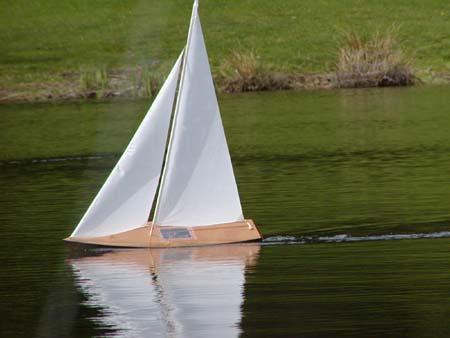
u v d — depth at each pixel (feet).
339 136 272.72
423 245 146.41
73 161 250.37
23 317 118.01
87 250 149.07
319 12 471.21
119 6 488.44
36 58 431.02
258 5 481.46
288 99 363.15
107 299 123.95
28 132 305.12
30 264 143.13
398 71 393.50
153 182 150.82
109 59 425.69
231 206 153.17
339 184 201.57
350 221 164.96
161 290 126.72
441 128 279.08
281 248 147.64
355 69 395.75
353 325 110.42
